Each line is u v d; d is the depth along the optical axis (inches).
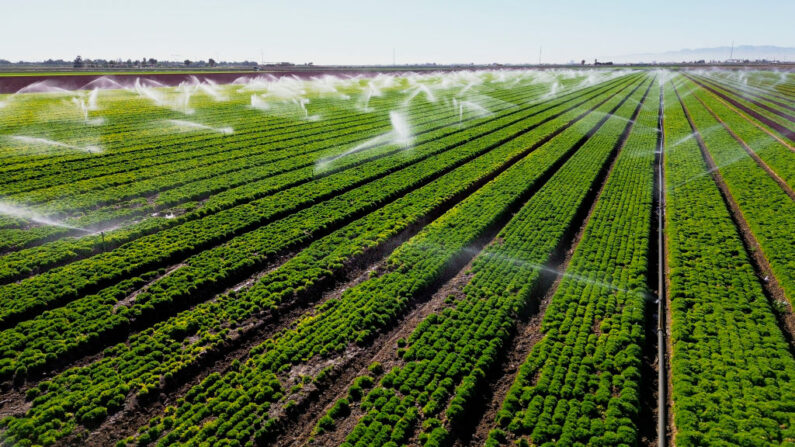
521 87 4825.3
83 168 1636.3
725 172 1657.2
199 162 1736.0
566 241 1159.0
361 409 649.0
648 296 904.3
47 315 806.5
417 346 767.1
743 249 1063.6
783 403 621.9
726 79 5762.8
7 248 1037.8
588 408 631.2
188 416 640.4
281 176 1581.0
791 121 2699.3
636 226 1204.5
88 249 1040.2
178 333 789.9
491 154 1920.5
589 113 3009.4
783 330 806.5
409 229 1210.6
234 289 935.7
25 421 604.7
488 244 1133.1
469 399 663.1
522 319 850.8
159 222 1190.9
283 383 694.5
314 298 921.5
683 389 657.0
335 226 1222.3
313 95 3976.4
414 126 2516.0
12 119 2497.5
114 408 640.4
